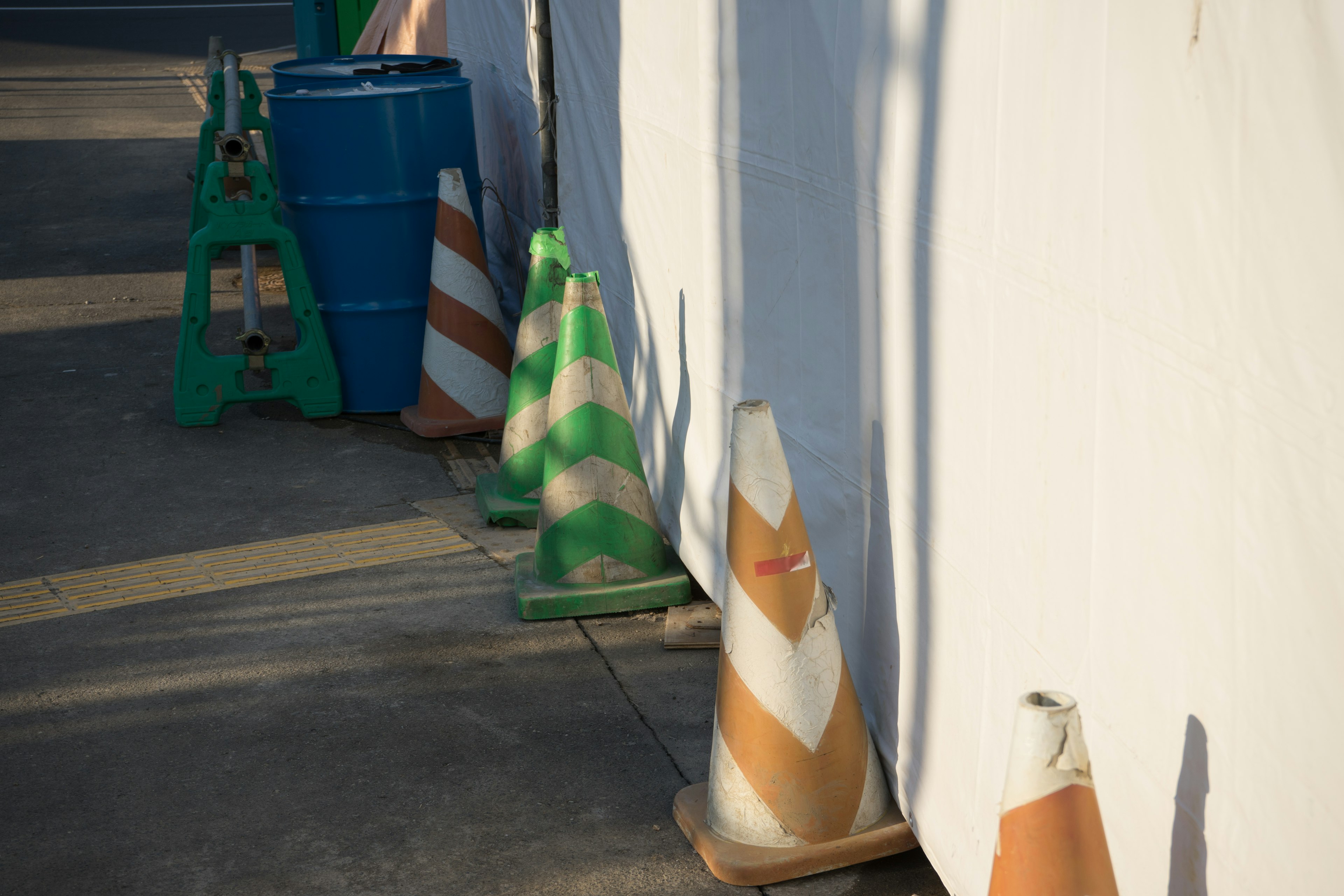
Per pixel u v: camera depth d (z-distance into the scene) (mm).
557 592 3828
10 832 2859
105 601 4039
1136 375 1568
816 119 2604
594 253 4652
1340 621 1237
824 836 2615
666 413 4000
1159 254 1491
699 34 3262
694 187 3445
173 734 3260
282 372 5629
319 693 3451
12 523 4676
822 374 2748
